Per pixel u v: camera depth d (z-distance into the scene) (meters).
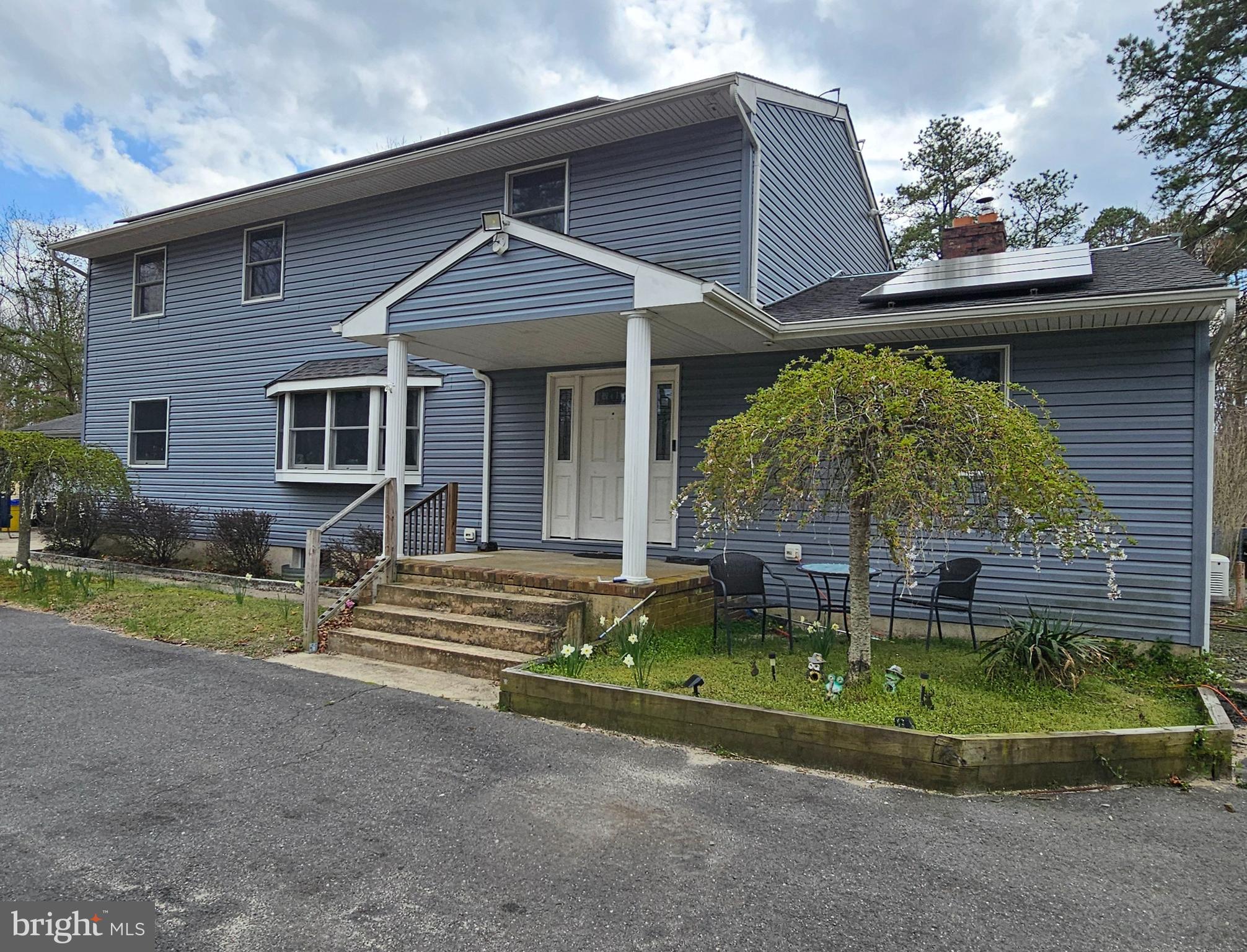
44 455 10.30
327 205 11.33
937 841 3.23
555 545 9.32
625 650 5.61
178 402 12.84
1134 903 2.76
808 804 3.60
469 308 7.04
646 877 2.88
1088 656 5.44
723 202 8.17
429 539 9.33
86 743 4.35
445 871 2.91
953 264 8.09
